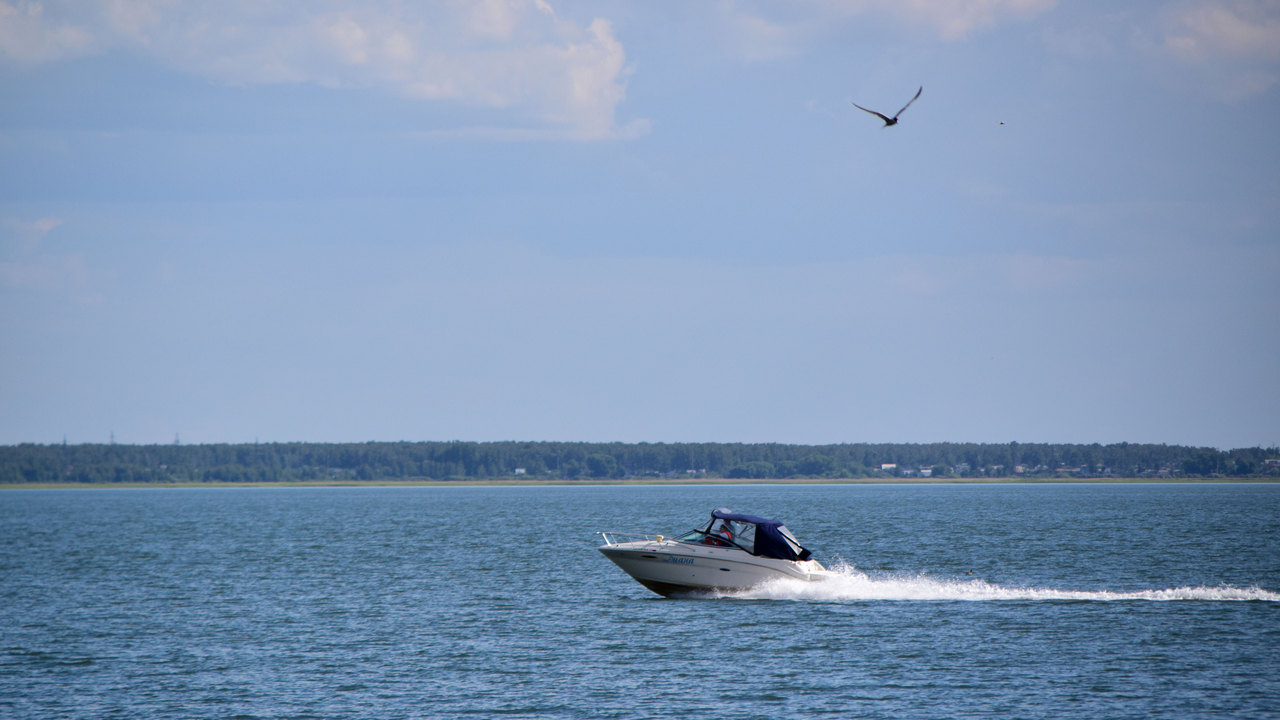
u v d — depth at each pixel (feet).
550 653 413.80
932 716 322.55
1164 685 354.54
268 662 404.98
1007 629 445.78
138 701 349.20
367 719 325.42
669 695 348.79
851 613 486.38
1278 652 399.85
